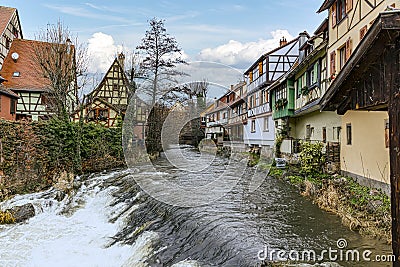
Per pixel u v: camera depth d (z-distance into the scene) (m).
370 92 4.03
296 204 9.03
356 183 10.50
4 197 11.49
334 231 6.63
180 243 6.79
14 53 27.14
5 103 21.70
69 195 12.61
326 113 14.69
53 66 20.92
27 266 7.07
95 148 17.77
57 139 15.01
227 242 6.11
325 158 12.79
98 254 7.52
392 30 3.08
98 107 26.09
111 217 10.20
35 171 13.44
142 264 6.27
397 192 3.04
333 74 13.14
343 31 12.39
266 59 24.38
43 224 9.73
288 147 17.88
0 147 12.01
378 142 9.34
